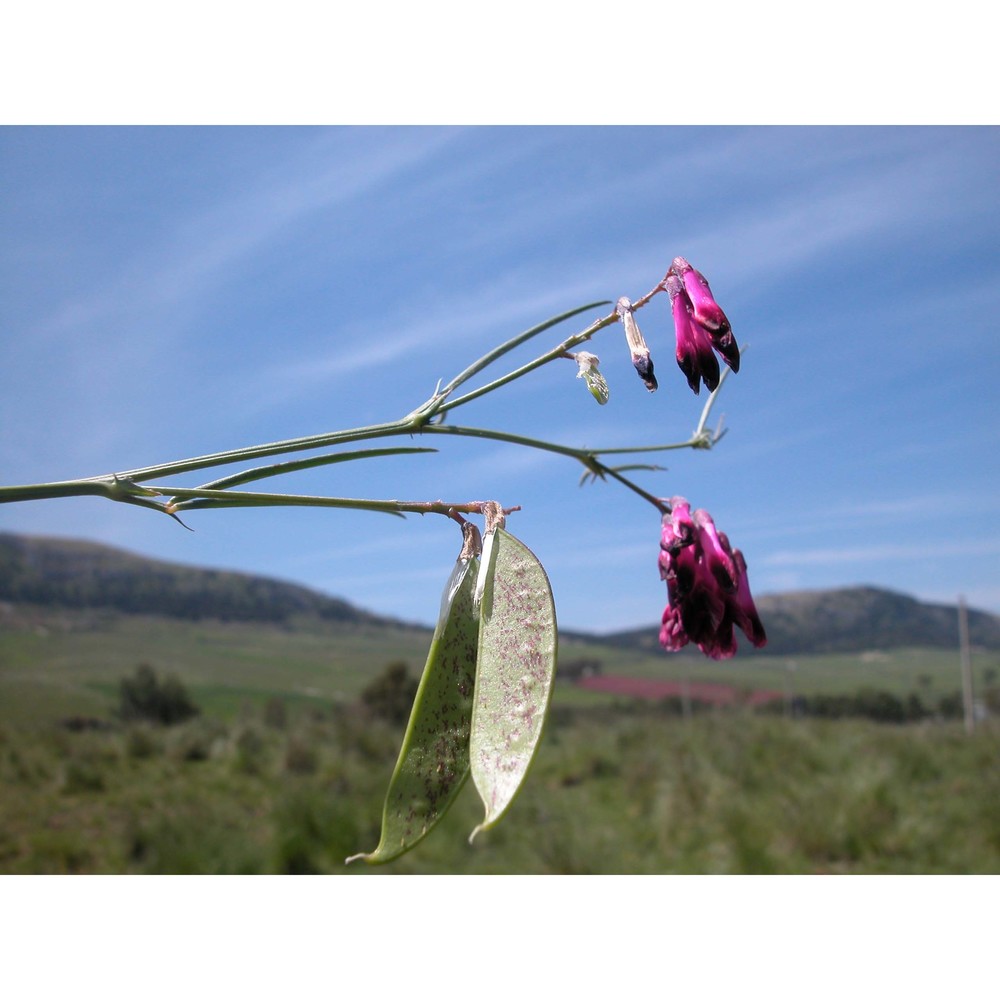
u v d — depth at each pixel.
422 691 1.06
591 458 1.56
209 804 9.51
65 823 8.80
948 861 7.34
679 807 8.79
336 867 7.48
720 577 1.51
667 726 14.59
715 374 1.24
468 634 1.08
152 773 11.28
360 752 12.66
